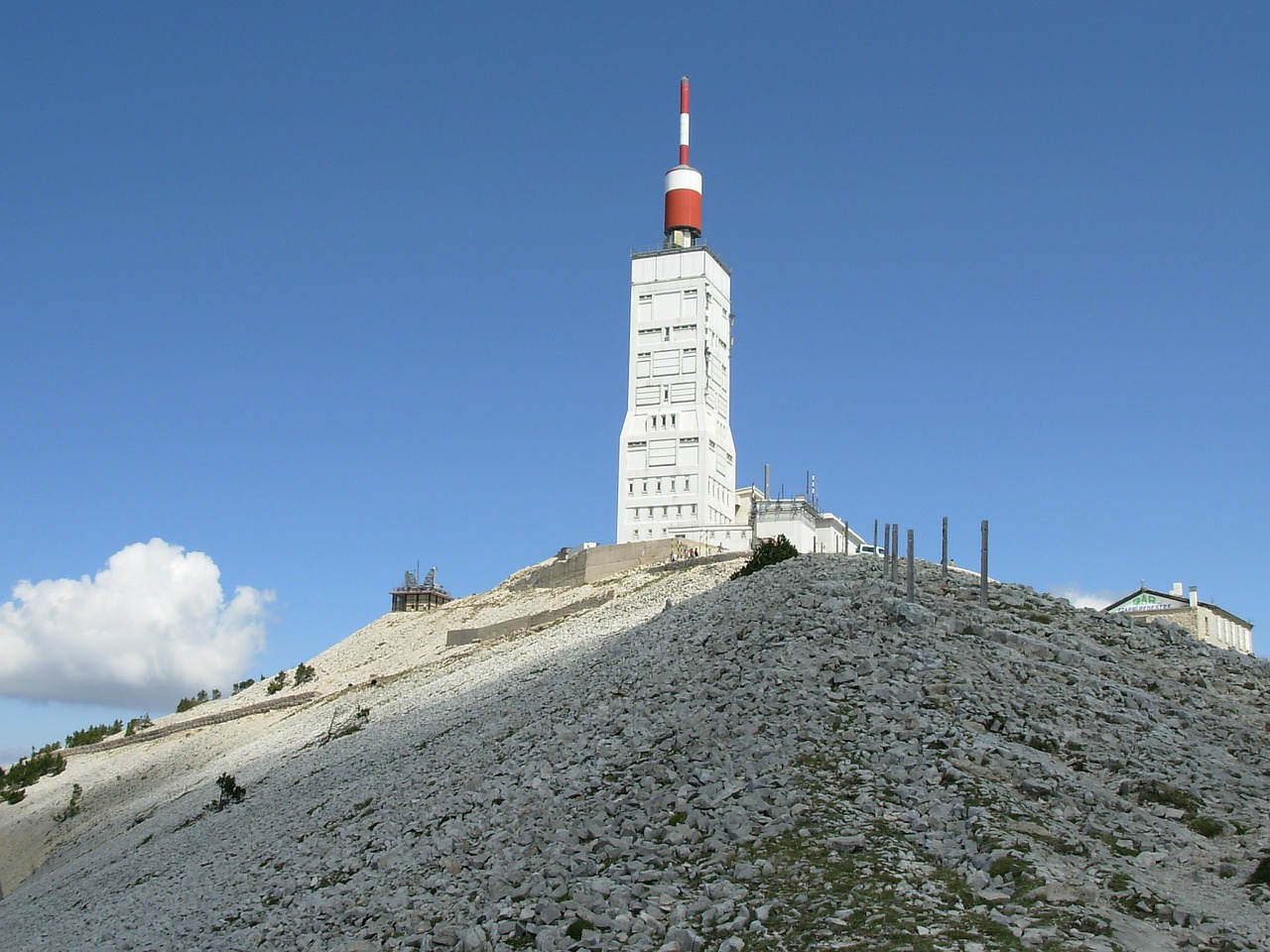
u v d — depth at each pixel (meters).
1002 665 39.75
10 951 48.78
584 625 85.56
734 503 156.62
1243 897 25.55
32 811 104.38
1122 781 31.45
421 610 156.75
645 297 152.50
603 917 26.05
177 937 37.84
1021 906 24.44
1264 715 39.78
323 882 37.75
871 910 24.42
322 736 80.38
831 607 46.56
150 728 128.50
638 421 149.38
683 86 159.75
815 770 32.03
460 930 27.53
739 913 25.14
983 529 49.09
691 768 34.03
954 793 29.80
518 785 38.62
